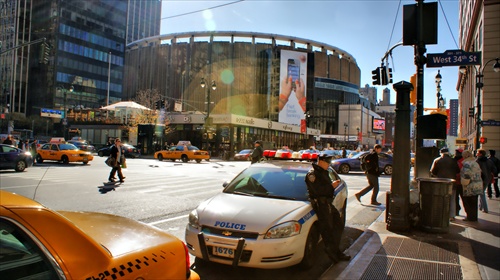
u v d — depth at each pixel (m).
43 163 24.52
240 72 88.69
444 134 8.48
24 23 91.25
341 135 102.62
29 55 91.69
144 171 20.33
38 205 2.15
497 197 13.27
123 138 51.44
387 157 22.84
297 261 4.80
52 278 1.98
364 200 11.65
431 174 8.75
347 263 5.27
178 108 52.50
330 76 104.25
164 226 7.39
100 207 9.05
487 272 4.76
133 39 169.38
